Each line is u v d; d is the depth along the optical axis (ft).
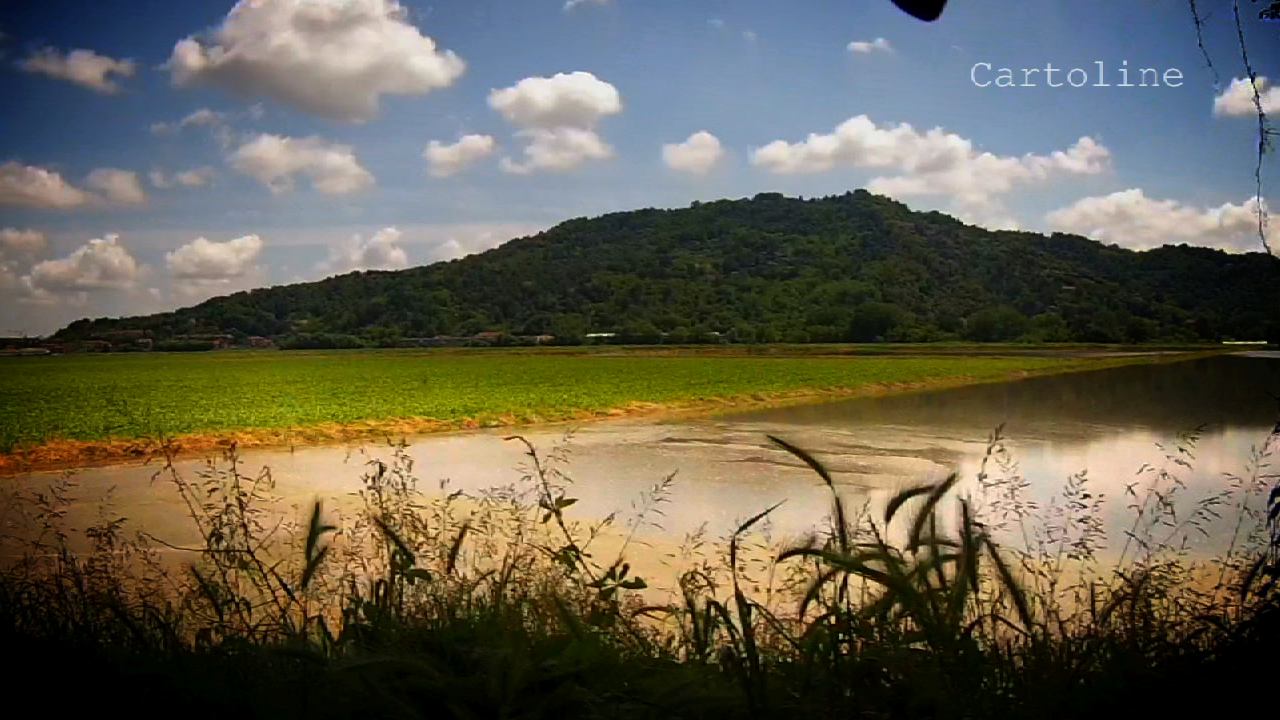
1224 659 8.02
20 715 8.52
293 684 8.57
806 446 63.93
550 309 613.52
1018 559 15.99
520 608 10.39
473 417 88.02
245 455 63.41
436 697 8.05
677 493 43.21
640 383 147.54
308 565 9.70
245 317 622.95
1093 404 103.91
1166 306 463.83
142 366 287.28
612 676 8.77
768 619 9.30
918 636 8.32
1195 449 58.80
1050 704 7.89
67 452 63.16
